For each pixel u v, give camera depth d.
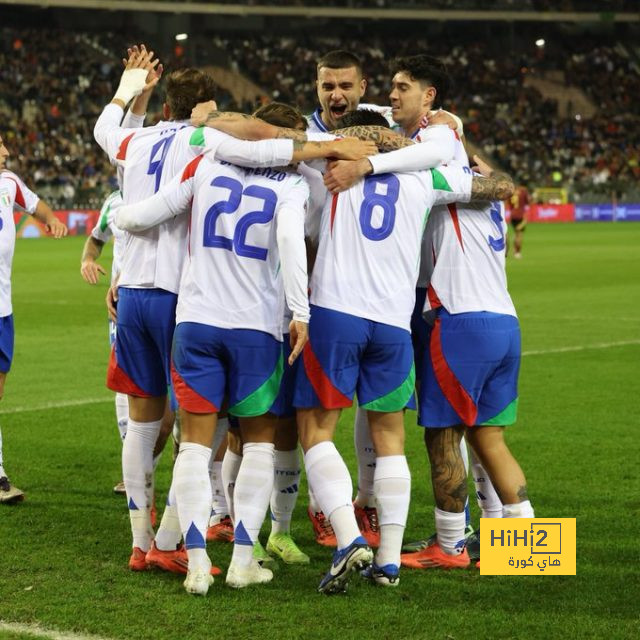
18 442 29.52
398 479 18.11
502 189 18.67
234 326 17.56
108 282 77.69
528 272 85.19
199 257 17.72
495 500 20.38
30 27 193.62
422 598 17.33
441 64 20.12
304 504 23.84
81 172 165.88
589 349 45.97
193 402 17.67
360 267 18.03
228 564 19.52
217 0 191.25
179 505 17.70
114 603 16.92
